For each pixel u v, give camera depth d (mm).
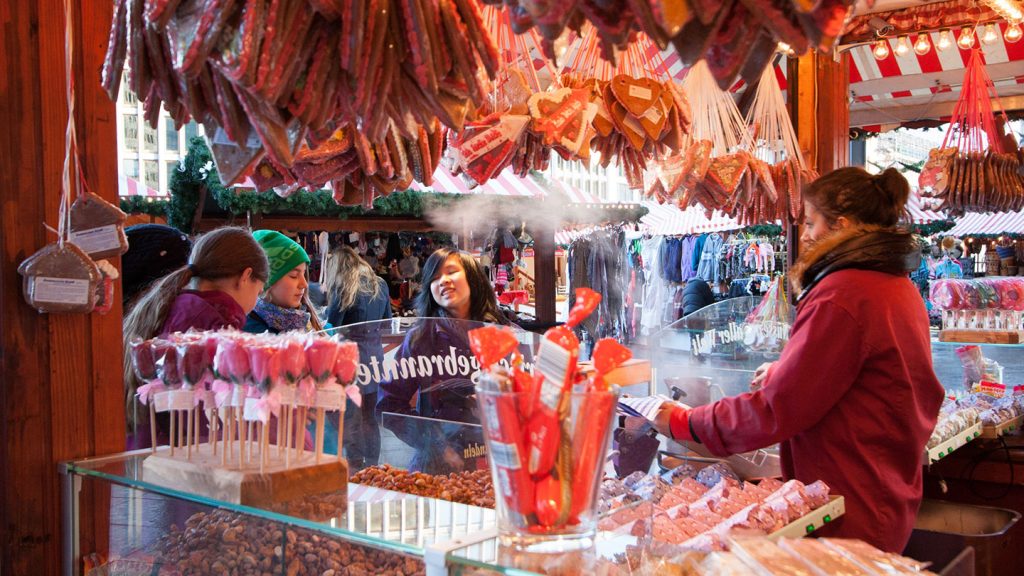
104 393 1813
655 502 1937
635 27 1076
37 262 1673
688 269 9961
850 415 2086
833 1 1016
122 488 1608
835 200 2223
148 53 1270
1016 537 2707
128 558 1603
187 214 3586
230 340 1528
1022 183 5176
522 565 1167
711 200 3176
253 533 1428
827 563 1290
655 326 9836
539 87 2430
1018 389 4340
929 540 2354
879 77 6188
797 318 2174
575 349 1159
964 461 3764
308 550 1365
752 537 1517
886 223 2223
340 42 1216
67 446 1752
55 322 1734
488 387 1161
